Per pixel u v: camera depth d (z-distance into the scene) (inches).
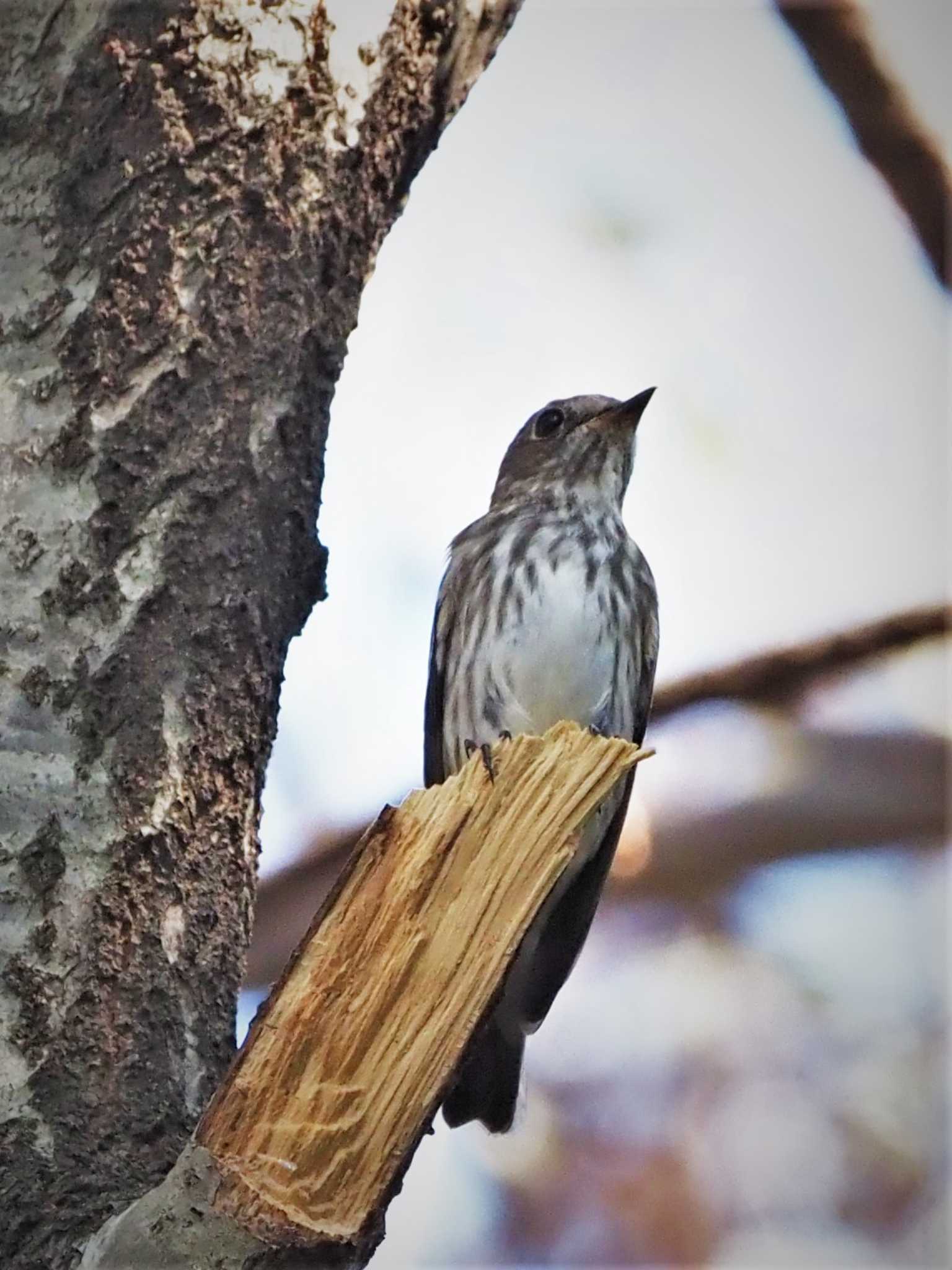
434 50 268.7
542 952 347.9
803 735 378.6
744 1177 376.8
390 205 270.4
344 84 259.3
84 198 243.3
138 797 226.5
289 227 251.9
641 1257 370.0
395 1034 194.9
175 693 231.9
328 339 255.1
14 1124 211.2
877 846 378.6
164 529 235.9
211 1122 191.0
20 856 220.5
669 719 378.9
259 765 240.1
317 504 252.2
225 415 242.8
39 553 231.0
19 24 249.9
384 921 197.6
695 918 386.3
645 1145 378.3
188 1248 186.2
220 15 251.0
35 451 234.2
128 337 239.6
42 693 226.5
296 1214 188.5
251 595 239.9
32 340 238.1
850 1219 374.0
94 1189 208.5
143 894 224.8
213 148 248.4
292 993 194.9
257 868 239.6
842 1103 382.0
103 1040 217.8
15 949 217.6
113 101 245.9
